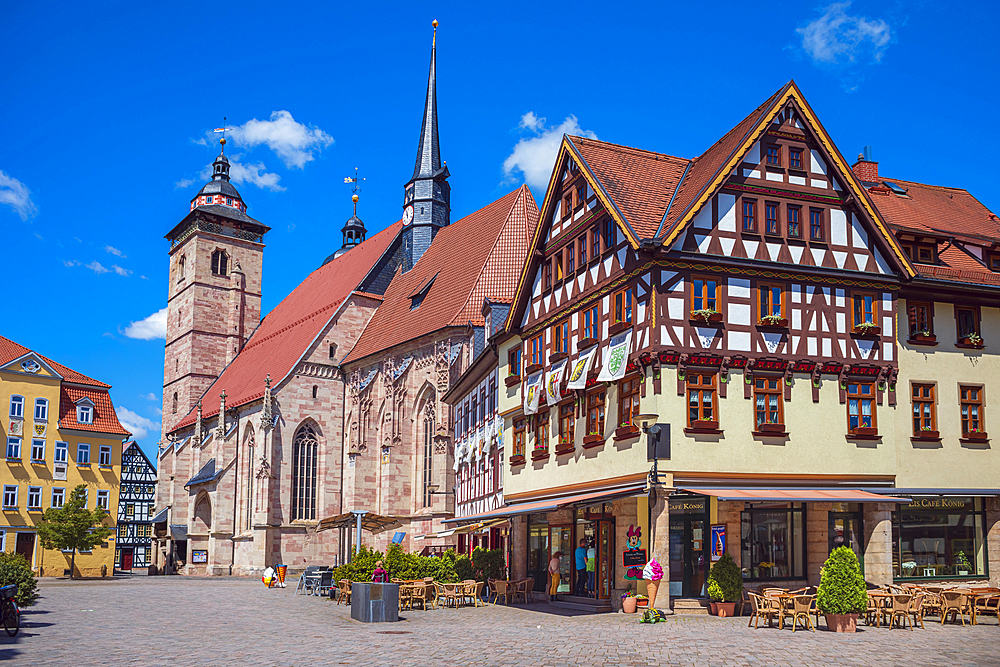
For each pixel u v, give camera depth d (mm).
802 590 26156
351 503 72812
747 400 28984
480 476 48750
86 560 75250
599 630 23781
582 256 33875
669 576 28141
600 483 31375
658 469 27750
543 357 36781
